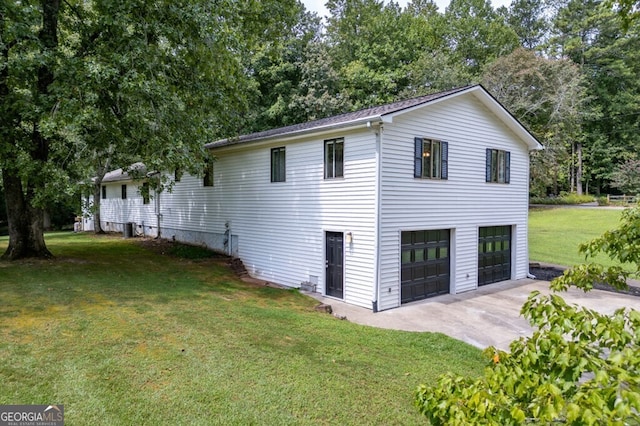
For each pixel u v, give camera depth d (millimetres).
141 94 9000
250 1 11648
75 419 3738
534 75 26031
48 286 8352
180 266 12539
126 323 6305
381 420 4012
